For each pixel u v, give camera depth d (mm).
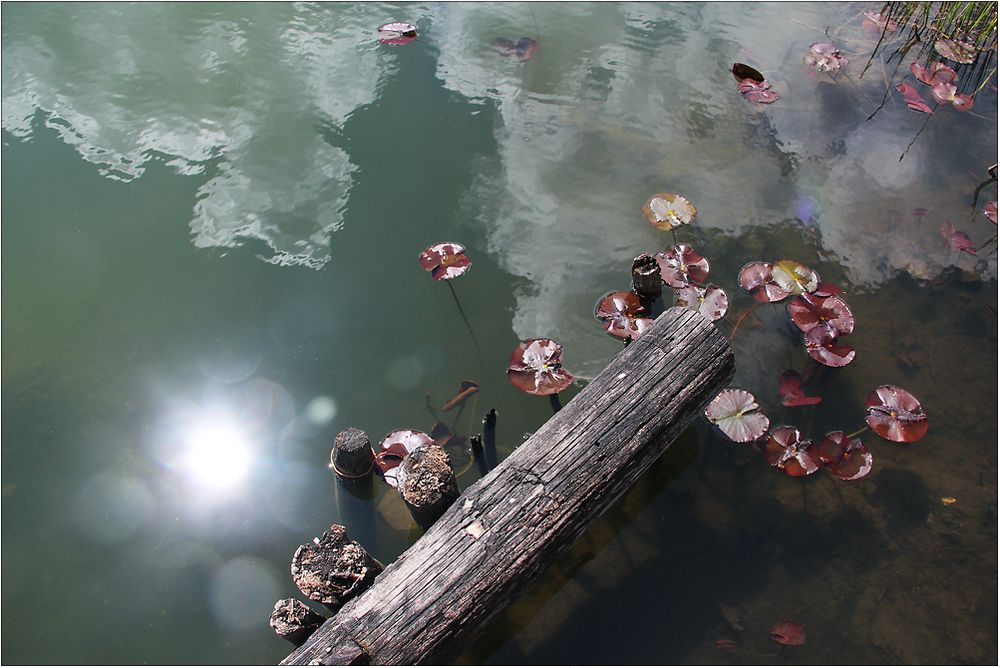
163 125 4547
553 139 4465
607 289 3607
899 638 2480
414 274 3664
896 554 2697
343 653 2000
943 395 3191
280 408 3111
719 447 3014
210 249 3773
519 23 5500
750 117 4645
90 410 3125
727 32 5438
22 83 4906
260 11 5660
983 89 4887
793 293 3402
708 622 2523
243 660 2420
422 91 4789
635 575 2648
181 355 3320
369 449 2758
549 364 3104
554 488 2371
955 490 2877
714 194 4129
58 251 3754
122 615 2529
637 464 2570
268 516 2775
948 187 4184
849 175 4254
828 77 4945
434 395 3164
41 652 2447
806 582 2623
